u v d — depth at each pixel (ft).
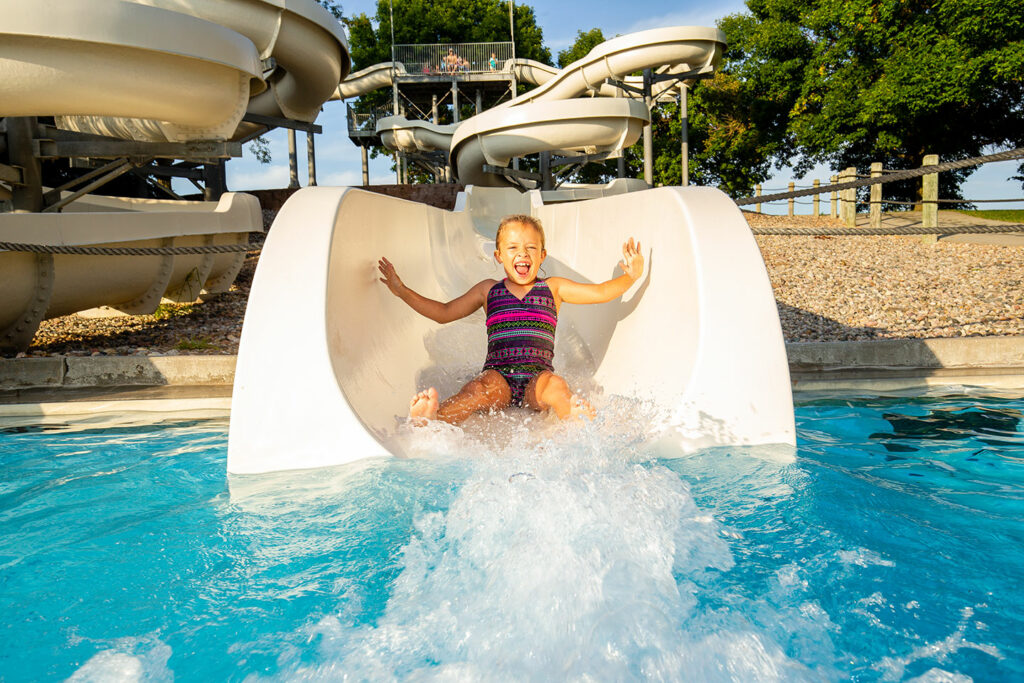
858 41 86.02
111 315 27.48
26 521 7.43
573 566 5.69
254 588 5.74
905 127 84.89
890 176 17.43
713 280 9.90
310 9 39.45
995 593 5.33
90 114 20.88
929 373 16.92
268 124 43.52
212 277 30.40
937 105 76.02
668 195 11.34
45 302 20.29
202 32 21.07
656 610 5.12
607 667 4.52
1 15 17.79
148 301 25.49
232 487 8.25
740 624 4.93
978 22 70.44
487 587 5.54
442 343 13.21
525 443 9.12
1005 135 88.17
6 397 16.33
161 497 8.13
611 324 12.71
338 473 8.41
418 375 11.82
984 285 29.12
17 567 6.20
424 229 15.40
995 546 6.16
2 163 24.80
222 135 24.27
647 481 7.55
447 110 130.41
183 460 10.31
